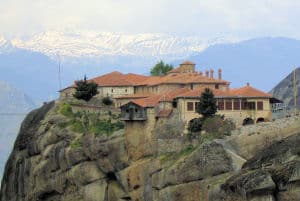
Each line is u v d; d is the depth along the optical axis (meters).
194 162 188.00
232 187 167.12
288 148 164.25
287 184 159.38
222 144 187.12
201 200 184.75
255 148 188.12
